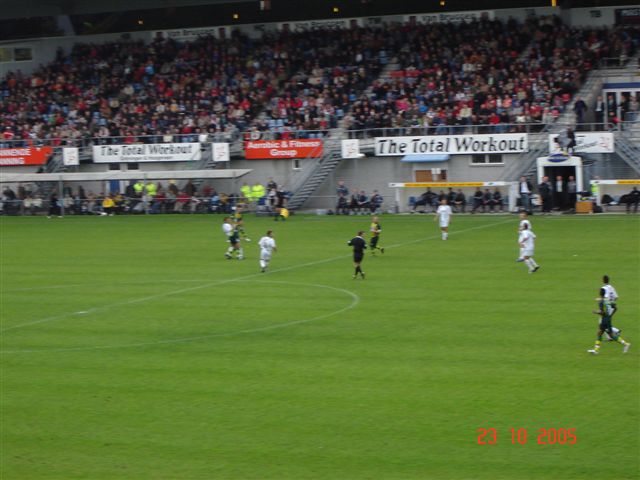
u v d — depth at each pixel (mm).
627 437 26688
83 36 115938
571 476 24297
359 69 97250
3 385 34125
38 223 88000
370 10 105000
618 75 89250
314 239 69188
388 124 89312
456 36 97125
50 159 99312
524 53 93750
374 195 85250
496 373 33125
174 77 104875
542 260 55938
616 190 78375
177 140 96125
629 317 40750
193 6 111812
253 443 27359
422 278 51906
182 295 49750
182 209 91812
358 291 48969
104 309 46969
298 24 108438
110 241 72750
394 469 25125
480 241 64625
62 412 30812
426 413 29266
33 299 50281
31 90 109938
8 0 108875
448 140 84188
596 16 96500
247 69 103125
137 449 27281
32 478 25516
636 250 57719
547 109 84562
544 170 80000
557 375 32625
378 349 37062
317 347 37812
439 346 37125
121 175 89312
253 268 57438
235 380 33594
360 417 29141
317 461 25859
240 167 92812
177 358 37000
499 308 43562
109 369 35781
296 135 92250
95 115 103250
